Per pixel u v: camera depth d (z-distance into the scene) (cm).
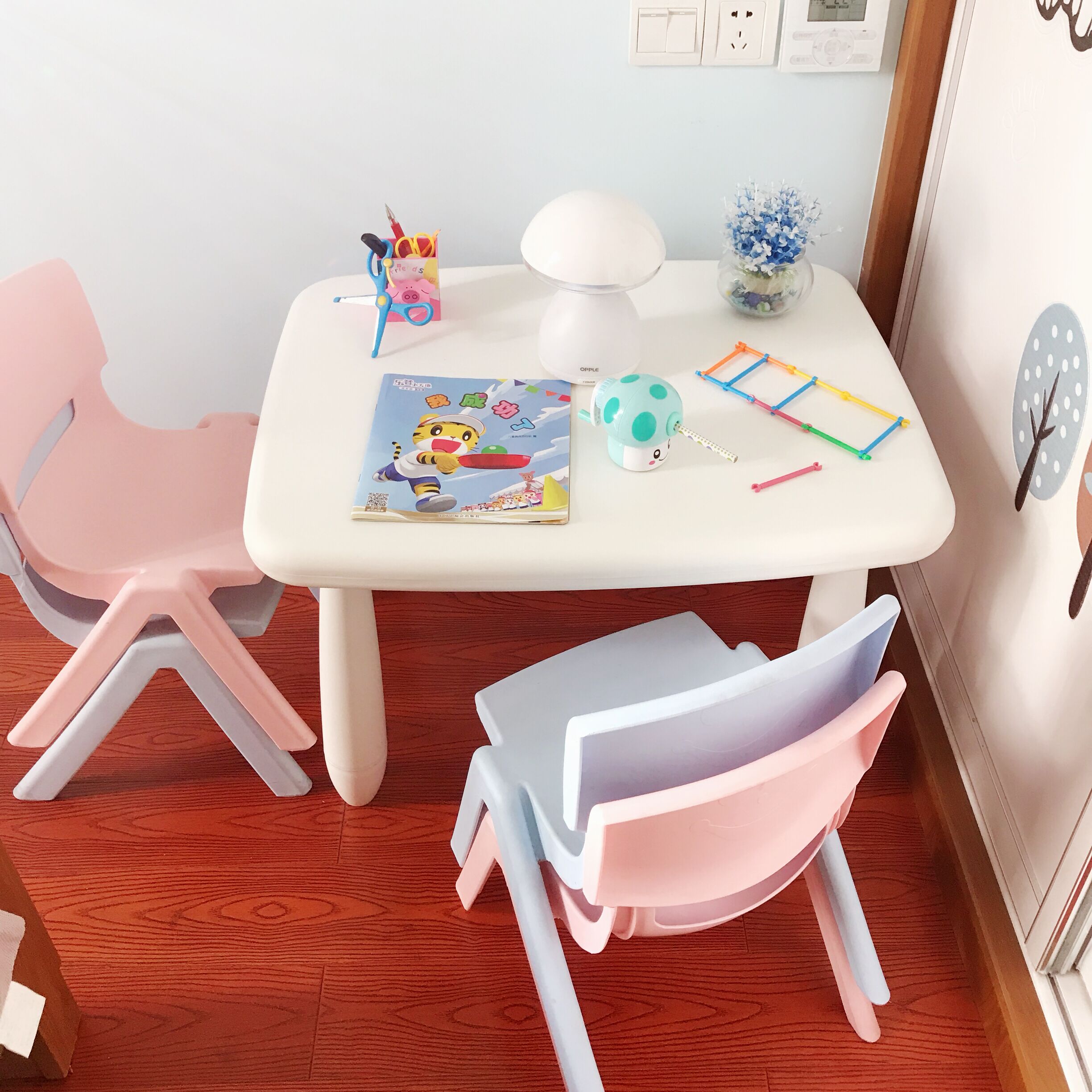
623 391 113
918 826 152
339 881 145
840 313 144
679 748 85
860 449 121
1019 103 124
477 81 150
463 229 165
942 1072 127
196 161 157
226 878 146
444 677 173
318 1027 130
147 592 130
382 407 125
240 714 145
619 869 86
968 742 146
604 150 157
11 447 125
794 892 144
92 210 162
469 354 136
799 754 84
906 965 137
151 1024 130
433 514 111
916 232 159
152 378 182
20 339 130
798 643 170
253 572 132
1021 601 128
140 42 146
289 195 161
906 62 145
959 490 148
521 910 114
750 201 139
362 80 150
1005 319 130
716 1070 127
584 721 80
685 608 185
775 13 143
